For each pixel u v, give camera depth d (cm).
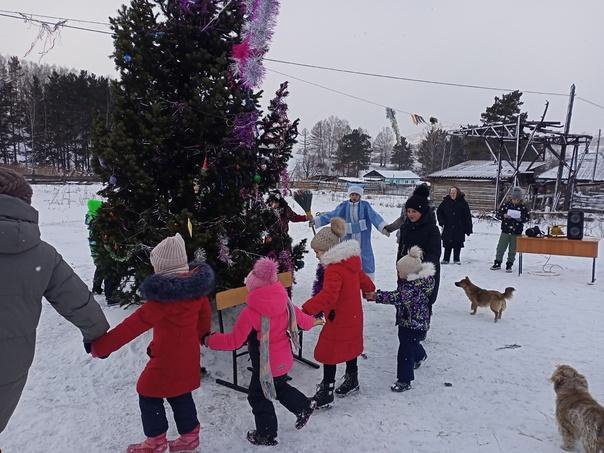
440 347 543
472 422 379
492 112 4078
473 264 1057
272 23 516
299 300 722
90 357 486
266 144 589
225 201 540
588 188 3466
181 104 509
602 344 551
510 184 2747
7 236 207
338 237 430
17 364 216
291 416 390
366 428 370
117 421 374
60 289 242
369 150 6806
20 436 348
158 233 501
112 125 516
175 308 307
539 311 686
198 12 536
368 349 540
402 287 431
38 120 4372
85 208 1981
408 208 535
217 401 412
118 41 505
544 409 400
